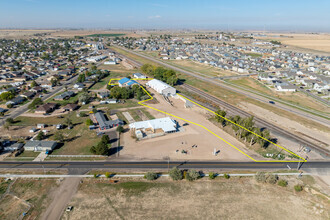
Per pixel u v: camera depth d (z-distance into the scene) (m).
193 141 72.88
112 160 62.41
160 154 65.62
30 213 44.16
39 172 56.59
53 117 88.88
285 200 48.94
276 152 67.25
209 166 60.47
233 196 49.78
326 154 66.56
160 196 49.41
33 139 71.38
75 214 44.09
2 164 59.50
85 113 92.81
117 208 45.78
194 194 50.19
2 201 47.12
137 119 88.06
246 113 95.25
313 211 46.06
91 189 51.12
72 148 67.75
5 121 84.19
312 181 55.00
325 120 89.50
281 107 102.75
